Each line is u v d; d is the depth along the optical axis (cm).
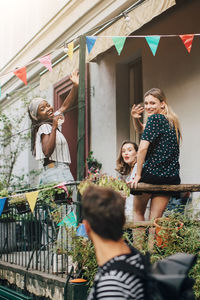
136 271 163
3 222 653
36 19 1025
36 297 501
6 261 634
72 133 884
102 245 172
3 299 557
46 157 713
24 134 1066
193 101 564
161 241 365
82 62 452
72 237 412
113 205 173
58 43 899
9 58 1211
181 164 580
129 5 661
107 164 752
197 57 557
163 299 155
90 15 761
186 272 163
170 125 408
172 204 497
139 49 681
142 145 392
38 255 583
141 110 534
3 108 1233
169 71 611
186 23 575
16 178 1118
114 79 742
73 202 432
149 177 391
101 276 163
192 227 371
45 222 539
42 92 1009
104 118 768
